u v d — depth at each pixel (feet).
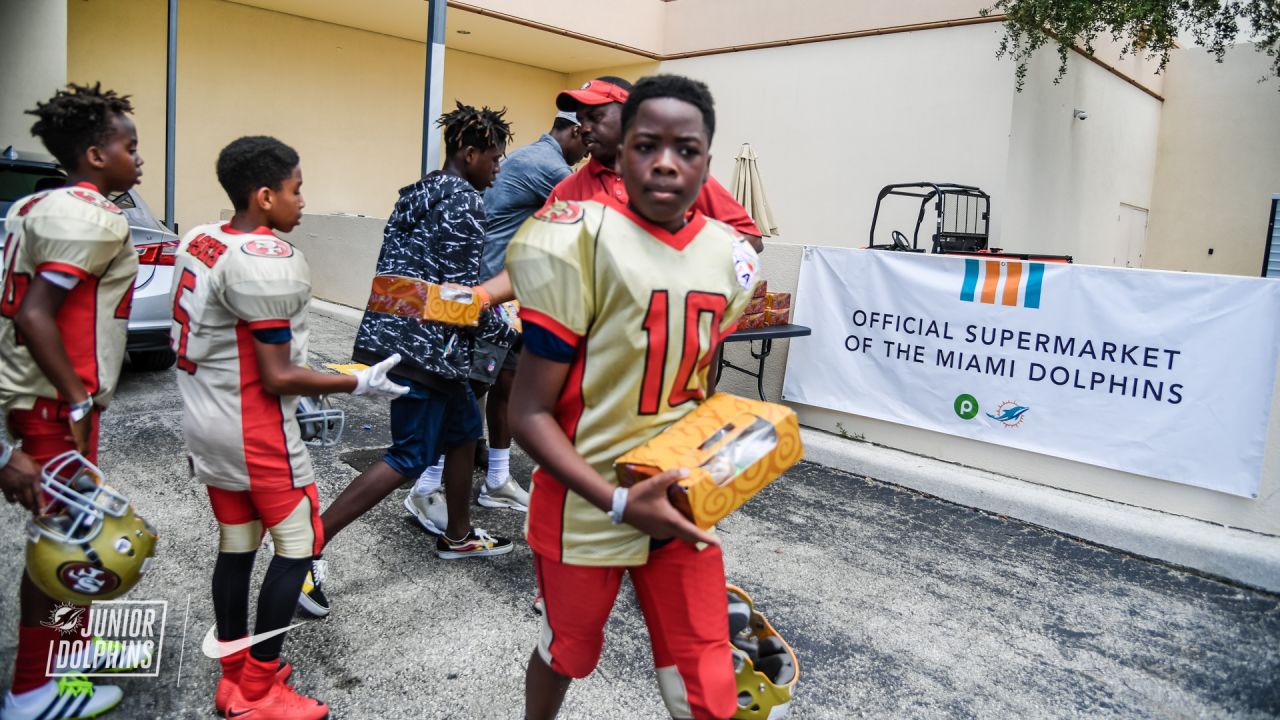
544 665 5.91
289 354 6.93
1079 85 43.39
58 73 30.32
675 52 51.19
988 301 14.62
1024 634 9.98
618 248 4.89
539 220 5.02
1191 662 9.48
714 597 5.44
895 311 15.84
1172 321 12.80
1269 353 12.04
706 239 5.29
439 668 8.63
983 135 39.22
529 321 4.95
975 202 39.37
